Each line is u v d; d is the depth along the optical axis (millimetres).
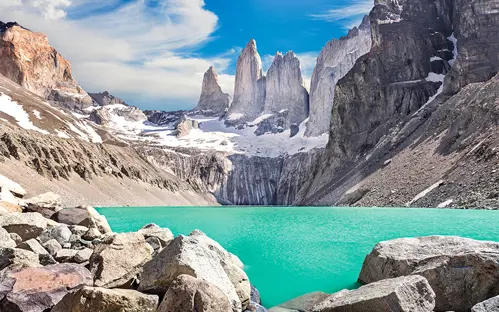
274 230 38844
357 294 11969
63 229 19047
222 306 10469
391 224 39438
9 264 12391
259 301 17094
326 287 19344
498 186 52844
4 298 10641
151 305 10484
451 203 57250
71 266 12719
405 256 15602
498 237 29750
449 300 13016
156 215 59438
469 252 13672
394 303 10438
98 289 10000
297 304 16094
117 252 13594
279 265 23922
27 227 18297
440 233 32344
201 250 13461
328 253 26969
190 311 10125
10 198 29031
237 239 33562
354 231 36188
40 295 11039
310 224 43312
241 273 15023
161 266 12516
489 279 12641
